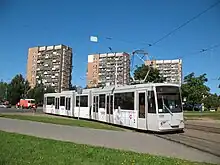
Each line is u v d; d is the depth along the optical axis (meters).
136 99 24.00
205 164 10.00
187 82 78.81
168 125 21.83
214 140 17.69
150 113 22.16
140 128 23.22
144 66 59.75
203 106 94.38
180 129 22.42
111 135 19.06
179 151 13.34
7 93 111.12
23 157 9.95
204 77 78.50
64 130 21.30
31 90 100.81
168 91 22.28
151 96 22.22
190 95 77.19
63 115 42.84
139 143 15.74
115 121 27.48
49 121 29.22
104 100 30.45
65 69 99.50
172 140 17.44
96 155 10.86
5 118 32.31
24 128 22.06
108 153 11.45
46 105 49.53
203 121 38.56
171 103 22.25
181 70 79.06
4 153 10.52
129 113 24.92
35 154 10.64
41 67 102.19
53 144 13.56
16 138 15.24
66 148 12.39
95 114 32.59
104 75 80.00
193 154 12.56
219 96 102.81
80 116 36.91
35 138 15.75
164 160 10.33
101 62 81.00
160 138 18.28
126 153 11.66
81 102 37.03
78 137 17.62
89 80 82.62
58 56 98.25
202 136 19.89
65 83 99.44
